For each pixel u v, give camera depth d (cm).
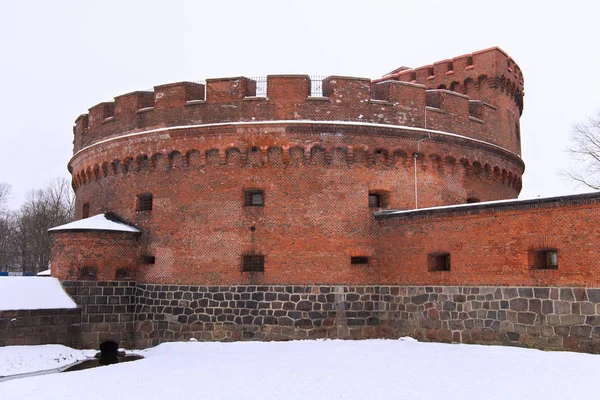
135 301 2805
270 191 2672
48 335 2511
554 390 1470
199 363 2030
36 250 6881
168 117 2825
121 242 2802
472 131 2977
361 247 2656
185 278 2692
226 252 2658
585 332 1952
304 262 2614
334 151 2691
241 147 2695
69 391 1603
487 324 2234
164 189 2812
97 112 3144
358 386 1578
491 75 3219
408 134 2755
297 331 2553
